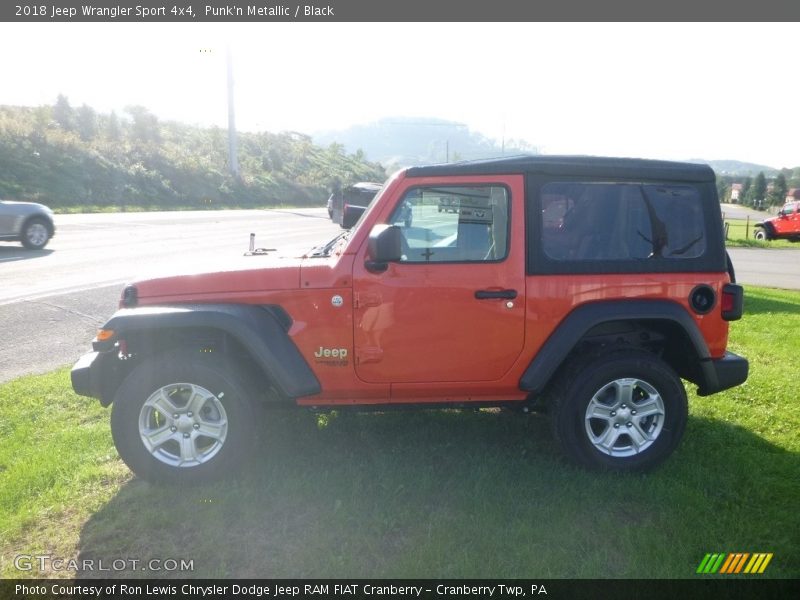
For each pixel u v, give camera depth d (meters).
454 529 3.57
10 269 12.16
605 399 4.35
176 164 42.91
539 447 4.67
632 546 3.42
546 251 4.21
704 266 4.32
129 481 4.18
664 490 3.99
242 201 44.00
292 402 4.36
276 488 4.01
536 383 4.20
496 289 4.16
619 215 4.29
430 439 4.79
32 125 37.41
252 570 3.27
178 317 3.99
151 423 4.16
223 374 4.04
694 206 4.34
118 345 4.34
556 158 4.27
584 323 4.17
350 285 4.12
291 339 4.15
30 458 4.43
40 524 3.69
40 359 6.92
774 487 4.06
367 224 4.18
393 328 4.16
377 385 4.25
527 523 3.62
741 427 5.08
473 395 4.38
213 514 3.71
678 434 4.29
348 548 3.43
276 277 4.15
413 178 4.18
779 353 7.21
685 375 4.63
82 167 35.97
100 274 11.81
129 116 49.50
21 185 31.53
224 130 60.59
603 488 4.05
